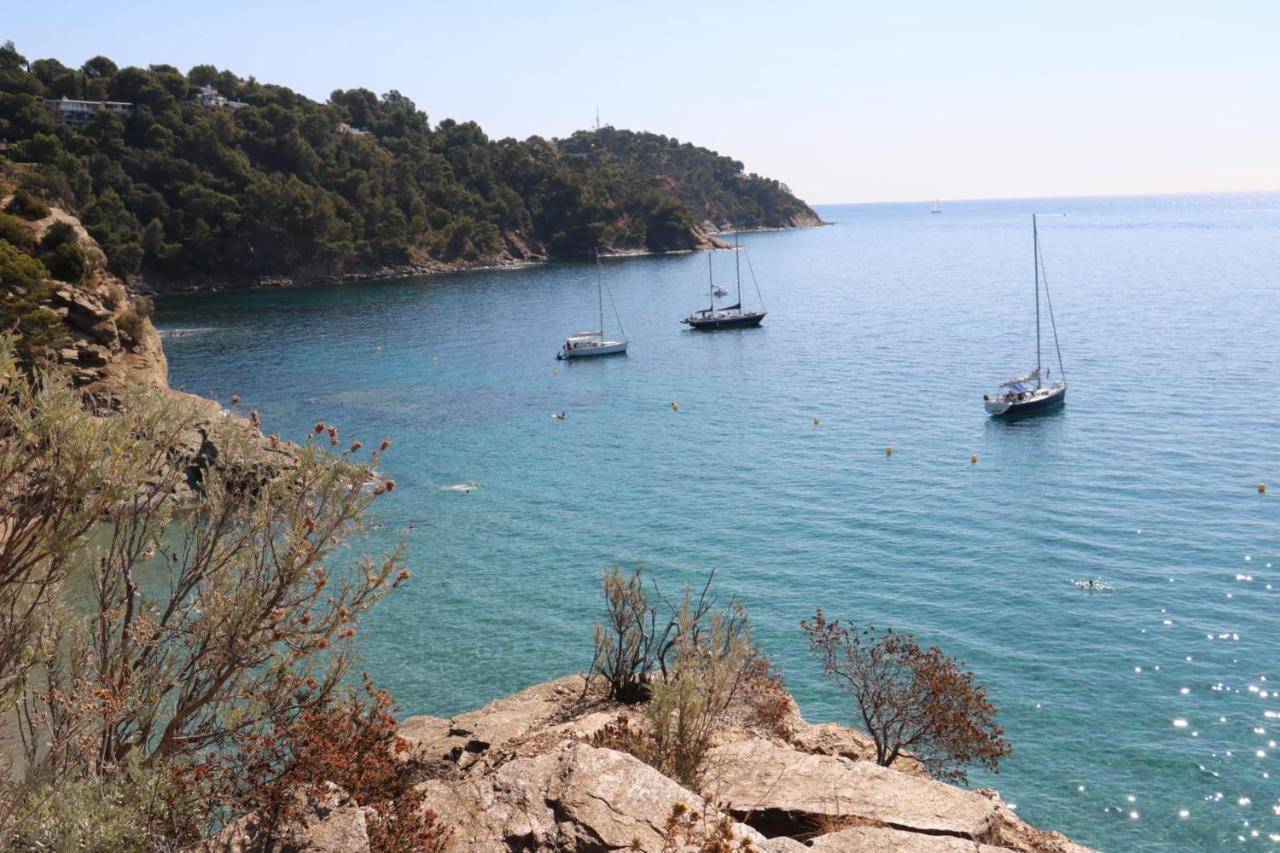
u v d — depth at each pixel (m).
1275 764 29.11
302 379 96.69
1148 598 41.34
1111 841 26.00
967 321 130.75
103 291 75.62
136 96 186.25
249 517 9.25
